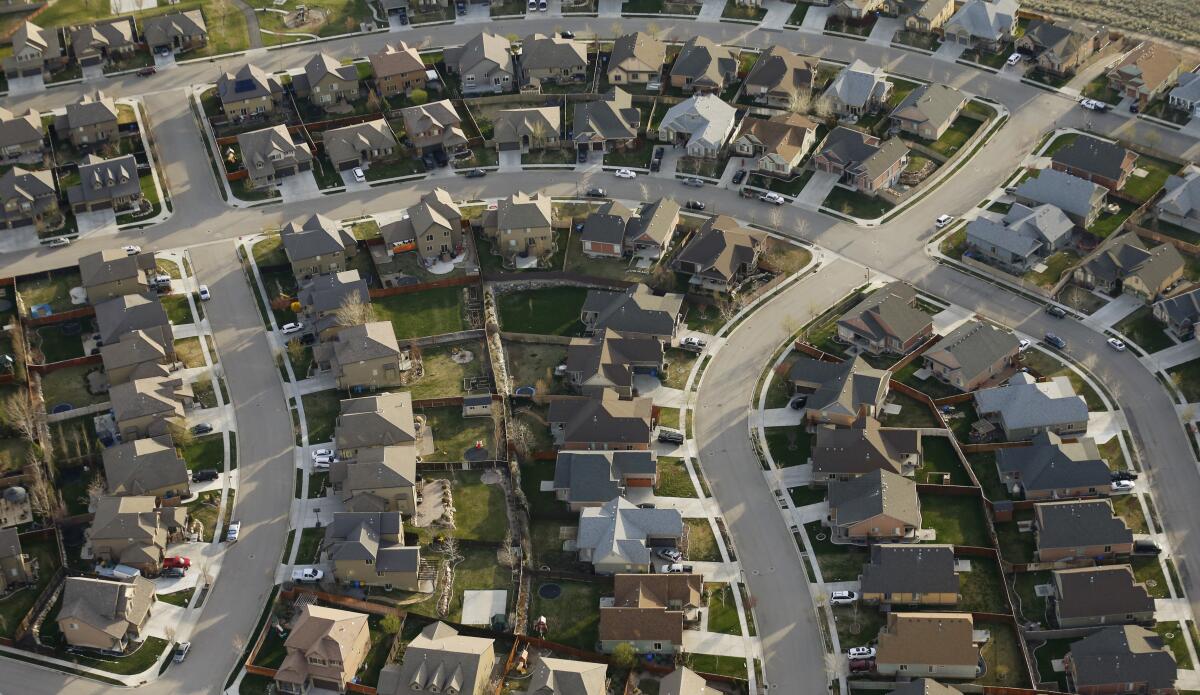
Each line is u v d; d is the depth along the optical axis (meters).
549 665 178.38
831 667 184.75
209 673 185.75
